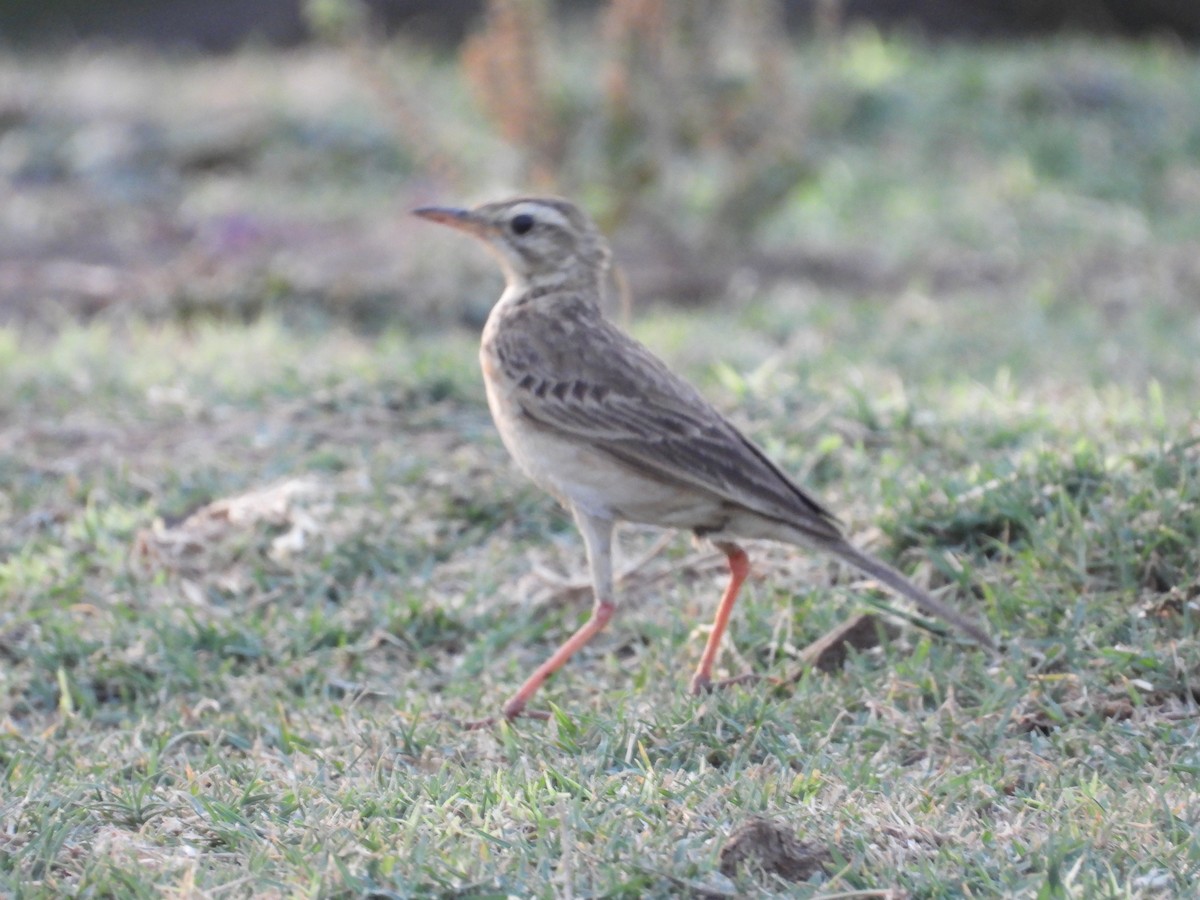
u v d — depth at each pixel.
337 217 22.53
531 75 20.06
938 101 26.73
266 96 26.92
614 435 9.51
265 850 7.16
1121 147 25.61
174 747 9.09
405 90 25.86
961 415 12.57
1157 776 7.78
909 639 9.59
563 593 10.77
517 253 10.41
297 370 14.33
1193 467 10.42
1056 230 22.42
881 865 6.92
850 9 37.97
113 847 7.30
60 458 13.05
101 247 21.59
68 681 9.94
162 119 26.27
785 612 9.91
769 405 13.01
